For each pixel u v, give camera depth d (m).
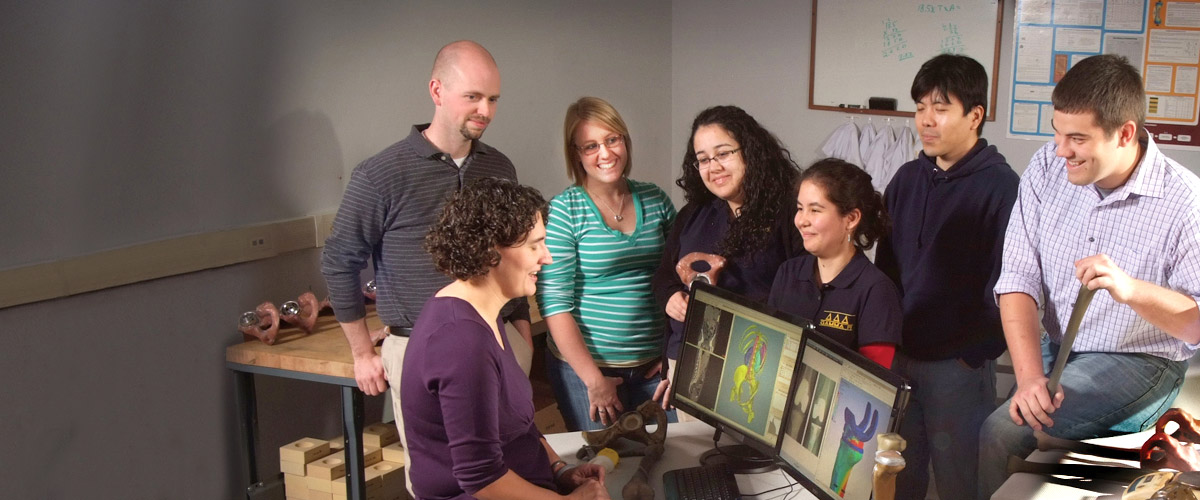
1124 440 1.94
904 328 2.40
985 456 2.02
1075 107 1.83
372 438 3.14
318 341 2.99
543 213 1.68
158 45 2.78
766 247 2.24
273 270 3.20
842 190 1.97
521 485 1.62
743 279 2.27
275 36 3.09
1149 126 4.19
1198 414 2.28
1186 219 1.86
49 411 2.60
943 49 4.45
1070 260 2.05
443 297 1.64
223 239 2.97
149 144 2.78
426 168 2.56
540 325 3.44
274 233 3.13
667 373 2.46
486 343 1.58
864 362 1.63
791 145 4.90
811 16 4.72
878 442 1.49
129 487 2.82
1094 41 4.20
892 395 1.54
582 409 2.60
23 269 2.47
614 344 2.60
